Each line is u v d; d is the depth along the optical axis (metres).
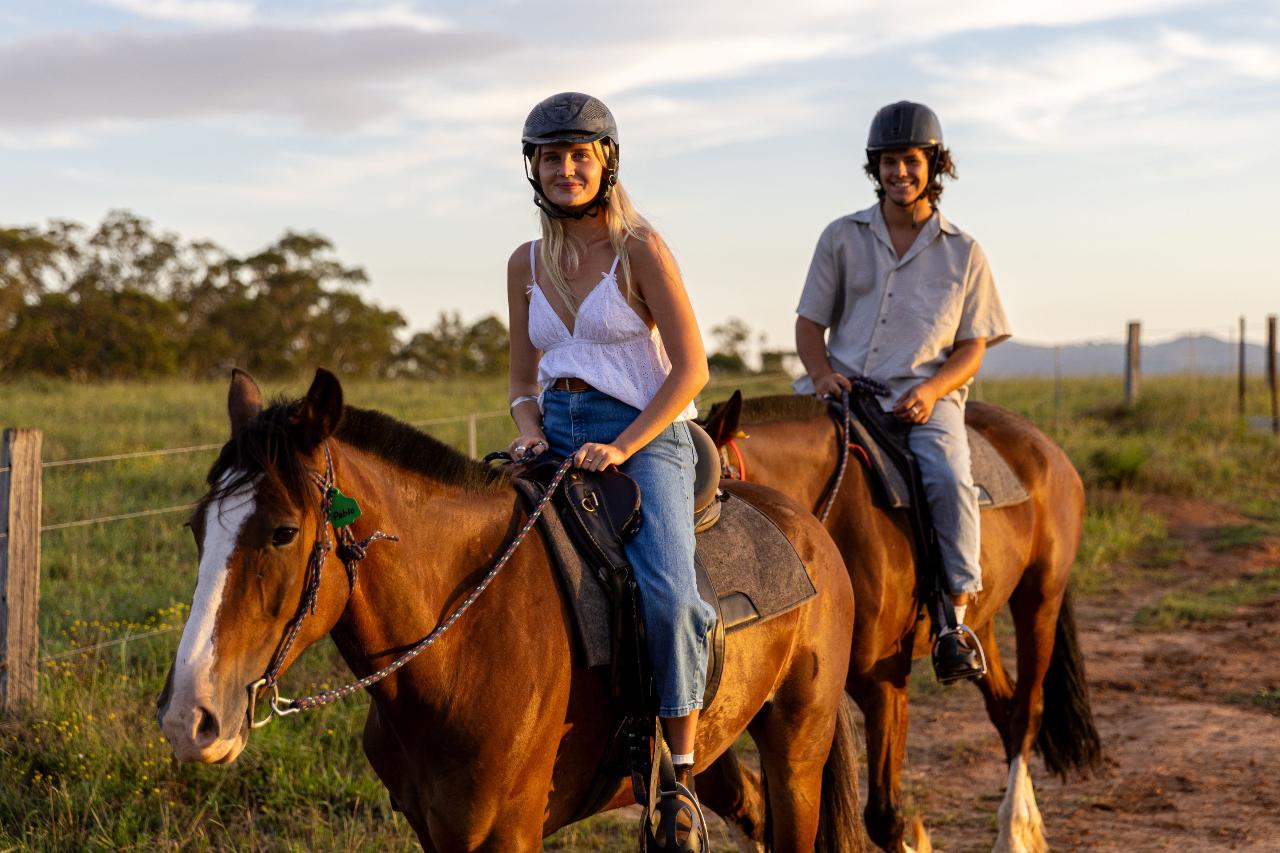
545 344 3.02
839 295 4.96
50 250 38.09
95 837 4.21
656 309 2.89
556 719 2.72
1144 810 5.13
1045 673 5.29
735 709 3.12
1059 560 5.31
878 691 4.42
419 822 2.76
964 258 4.75
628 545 2.84
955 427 4.58
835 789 3.56
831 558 3.52
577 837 4.72
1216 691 6.88
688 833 2.77
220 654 2.16
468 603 2.60
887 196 4.74
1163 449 14.91
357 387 22.22
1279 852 4.57
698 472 3.09
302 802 4.72
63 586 7.29
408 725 2.62
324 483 2.35
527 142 2.87
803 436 4.32
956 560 4.44
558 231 2.95
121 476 10.53
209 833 4.45
